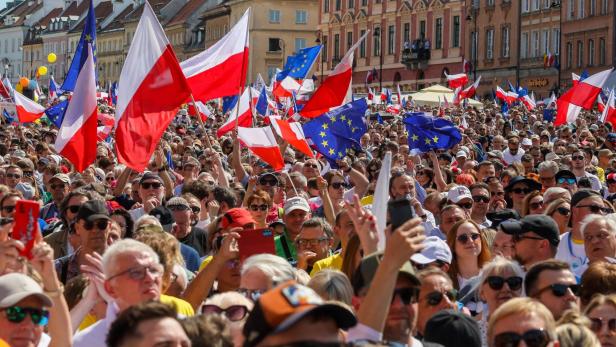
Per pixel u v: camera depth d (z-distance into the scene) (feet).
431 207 87.92
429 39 593.42
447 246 59.36
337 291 45.75
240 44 110.01
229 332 40.40
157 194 86.07
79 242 64.54
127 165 90.17
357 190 97.09
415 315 40.81
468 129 210.18
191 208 81.41
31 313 41.47
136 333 35.73
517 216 82.99
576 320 45.21
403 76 615.16
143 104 90.89
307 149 115.34
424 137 136.46
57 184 96.17
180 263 56.34
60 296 44.50
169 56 91.25
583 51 484.33
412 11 604.49
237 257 57.67
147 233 54.54
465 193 85.71
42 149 158.71
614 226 62.18
